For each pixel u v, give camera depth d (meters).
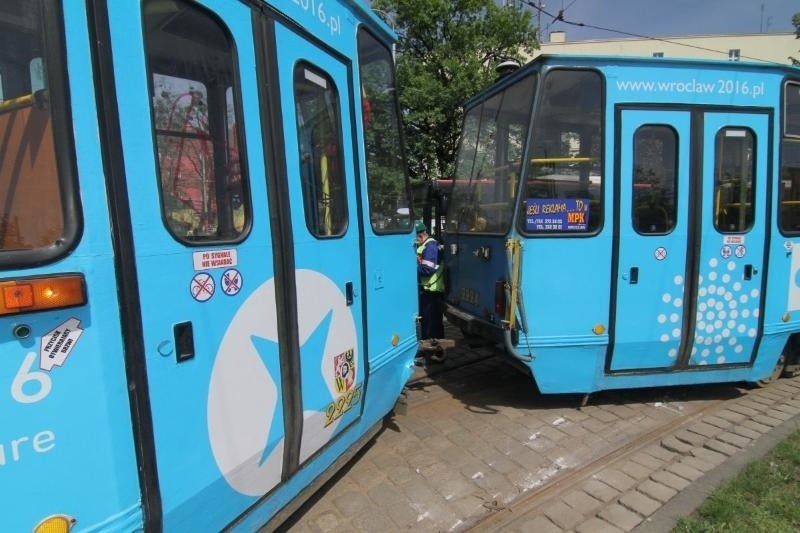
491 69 14.85
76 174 1.58
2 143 1.46
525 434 4.15
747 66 4.54
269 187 2.37
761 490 3.19
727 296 4.61
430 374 5.66
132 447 1.72
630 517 3.00
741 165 4.60
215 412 2.06
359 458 3.76
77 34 1.60
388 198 3.69
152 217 1.80
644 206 4.42
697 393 5.00
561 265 4.35
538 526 2.95
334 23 3.01
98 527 1.62
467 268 5.33
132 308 1.71
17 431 1.43
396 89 3.94
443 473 3.55
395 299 3.75
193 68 2.01
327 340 2.82
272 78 2.41
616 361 4.51
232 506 2.23
